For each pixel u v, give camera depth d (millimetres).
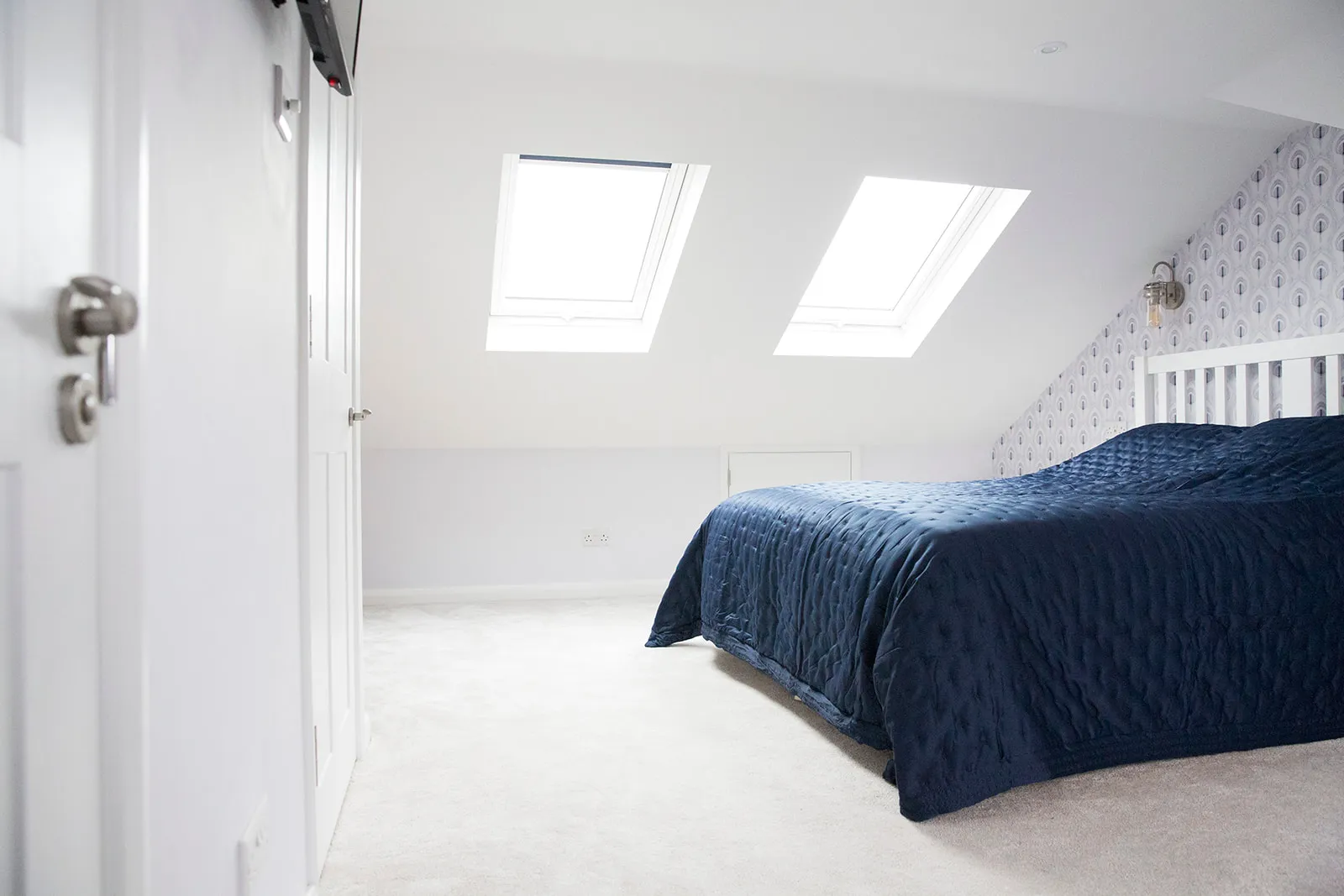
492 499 4371
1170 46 2740
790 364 4219
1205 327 3816
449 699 2727
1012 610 2012
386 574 4281
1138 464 3227
